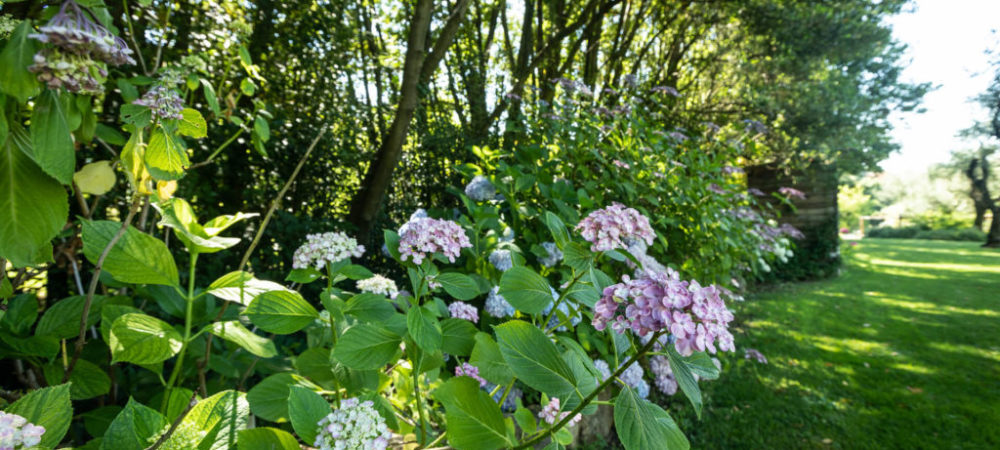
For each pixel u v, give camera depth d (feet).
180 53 9.18
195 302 4.22
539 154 9.60
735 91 30.27
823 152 28.73
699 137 19.56
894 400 11.93
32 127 2.12
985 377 13.43
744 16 26.48
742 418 10.60
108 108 7.80
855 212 112.78
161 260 3.14
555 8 24.91
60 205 2.30
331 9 12.80
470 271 7.89
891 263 42.14
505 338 3.20
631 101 12.98
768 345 15.99
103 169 3.27
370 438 2.81
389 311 4.07
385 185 12.84
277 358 5.77
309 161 11.96
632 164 10.98
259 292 3.50
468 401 3.29
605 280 4.23
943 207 94.53
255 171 11.12
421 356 3.80
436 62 13.93
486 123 18.45
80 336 3.20
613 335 3.51
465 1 13.47
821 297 25.13
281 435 2.74
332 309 3.82
